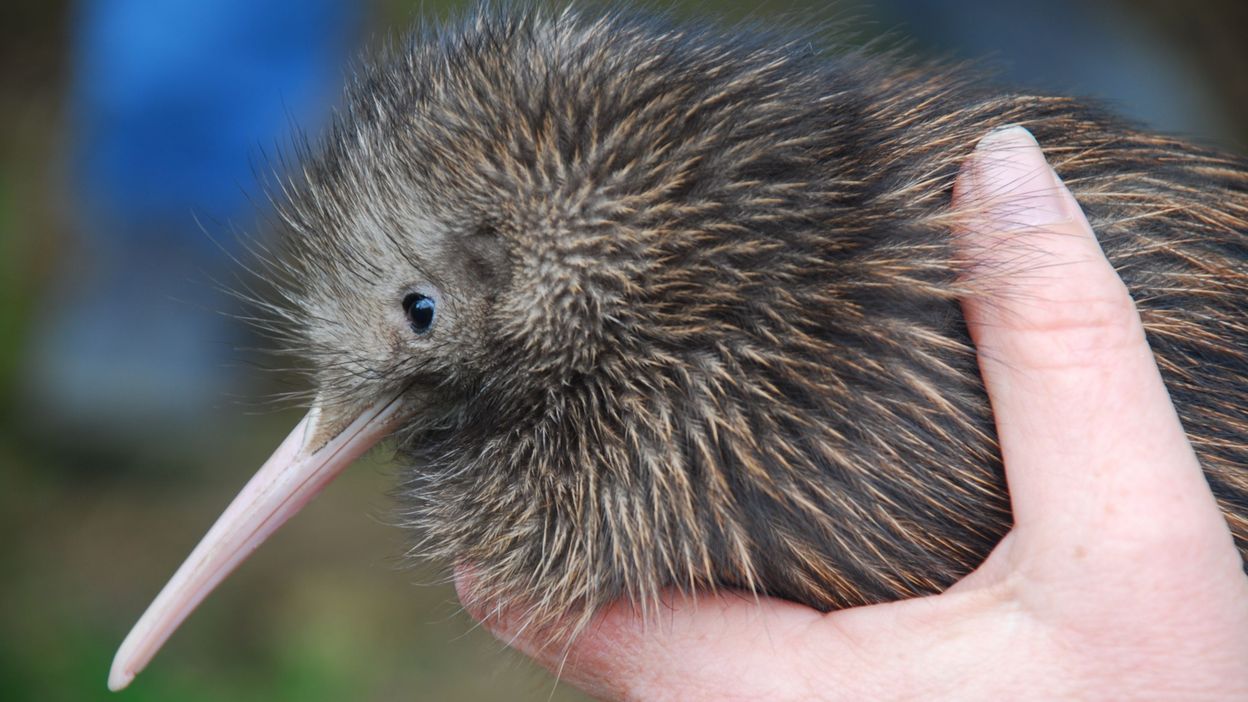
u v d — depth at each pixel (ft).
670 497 1.21
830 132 1.24
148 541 2.64
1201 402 1.21
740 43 1.29
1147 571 1.14
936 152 1.24
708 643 1.22
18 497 2.73
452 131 1.28
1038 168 1.20
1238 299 1.23
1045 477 1.16
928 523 1.20
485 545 1.29
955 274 1.20
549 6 1.33
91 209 2.86
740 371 1.21
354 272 1.33
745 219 1.22
